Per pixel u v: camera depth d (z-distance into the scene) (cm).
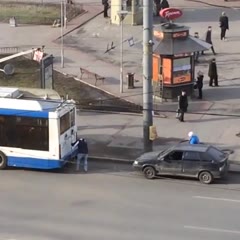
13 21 8912
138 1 8525
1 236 3753
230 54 7425
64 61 7375
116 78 6812
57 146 4809
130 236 3700
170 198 4306
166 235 3706
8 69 6412
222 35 7869
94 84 6644
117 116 5931
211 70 6412
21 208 4191
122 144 5319
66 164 5044
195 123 5650
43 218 4012
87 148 5000
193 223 3878
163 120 5744
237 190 4441
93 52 7688
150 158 4697
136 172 4831
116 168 4941
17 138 4891
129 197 4344
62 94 6356
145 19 4741
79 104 6106
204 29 8325
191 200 4259
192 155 4575
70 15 9231
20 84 6800
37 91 5194
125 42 7956
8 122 4884
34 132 4847
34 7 9706
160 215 4016
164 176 4678
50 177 4784
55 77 6856
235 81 6612
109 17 9025
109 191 4462
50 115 4781
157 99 6219
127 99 6238
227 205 4162
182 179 4666
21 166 4928
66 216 4038
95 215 4044
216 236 3681
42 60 5822
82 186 4578
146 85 4900
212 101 6125
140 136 5466
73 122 5000
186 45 6097
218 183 4578
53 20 9081
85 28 8619
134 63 7275
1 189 4550
